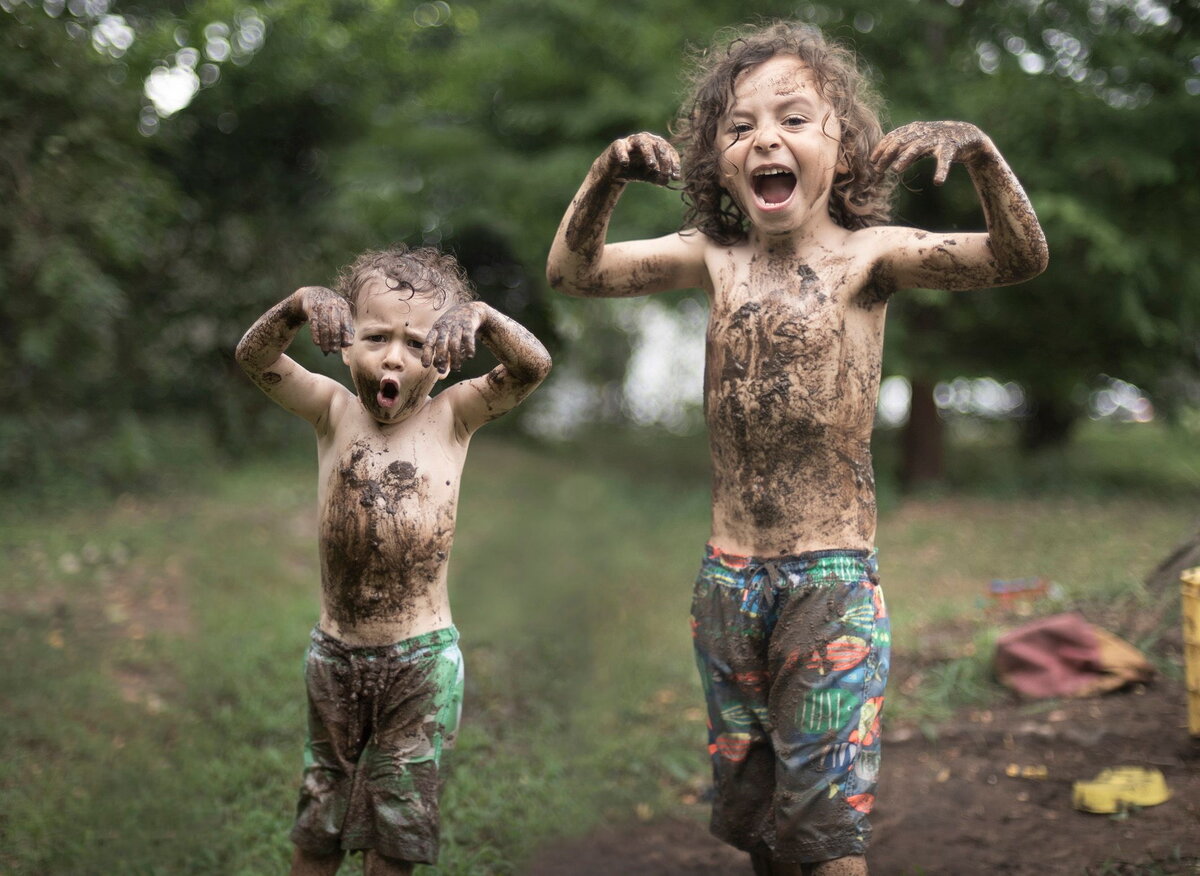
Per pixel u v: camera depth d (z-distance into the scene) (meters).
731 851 3.70
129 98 9.81
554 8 11.75
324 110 13.82
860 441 2.87
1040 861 3.30
